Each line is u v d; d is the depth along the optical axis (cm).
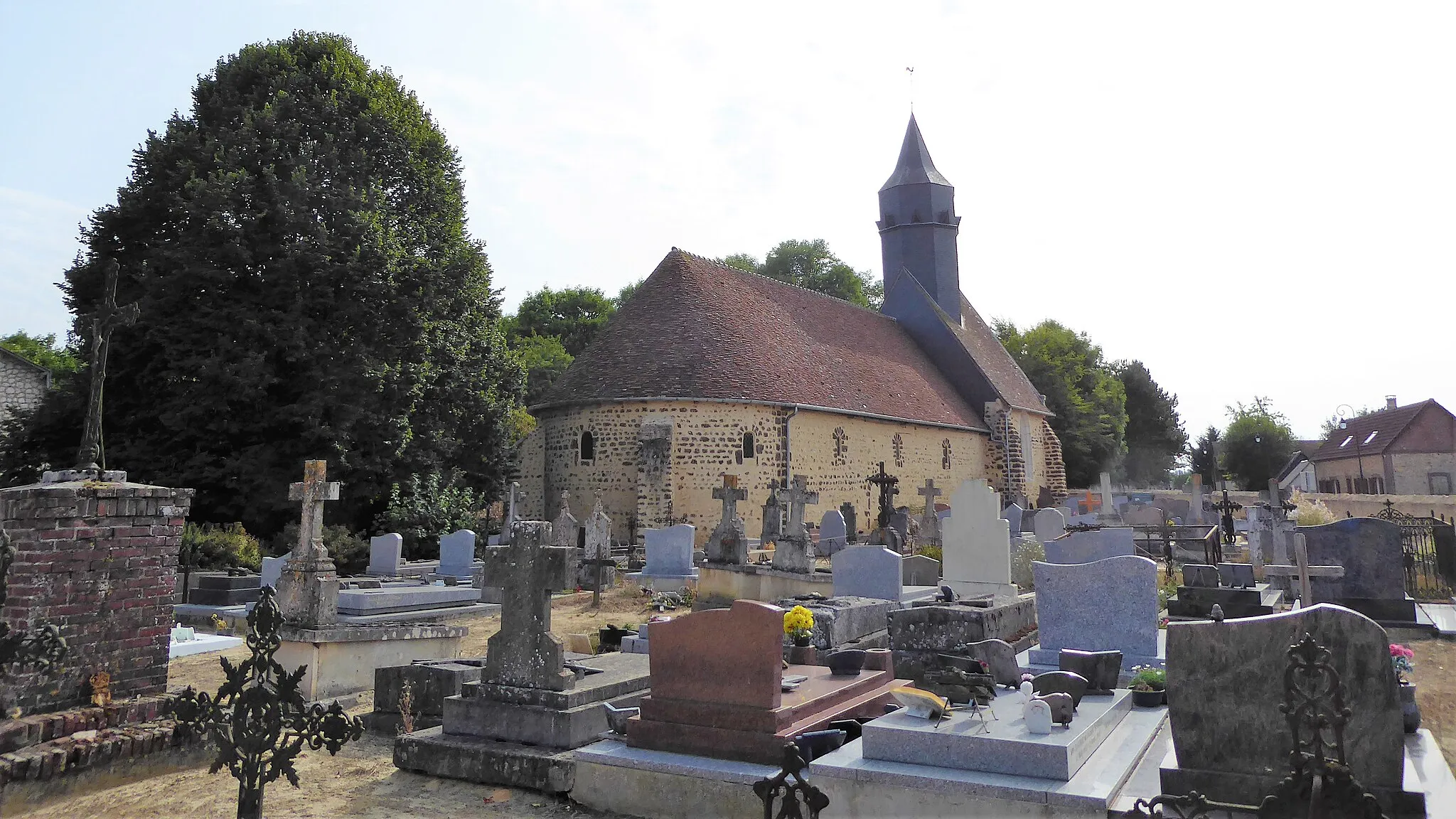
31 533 651
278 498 2219
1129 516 3203
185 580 1648
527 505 2892
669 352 2762
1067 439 5697
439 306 2570
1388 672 459
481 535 2698
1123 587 887
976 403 4134
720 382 2669
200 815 597
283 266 2272
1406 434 4706
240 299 2306
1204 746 503
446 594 1452
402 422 2398
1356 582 1269
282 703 521
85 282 2375
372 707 887
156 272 2292
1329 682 441
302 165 2389
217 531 2055
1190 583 1280
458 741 681
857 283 6372
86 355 2352
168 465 2233
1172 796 461
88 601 678
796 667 812
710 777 576
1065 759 516
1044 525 2208
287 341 2245
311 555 931
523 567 696
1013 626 1006
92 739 644
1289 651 443
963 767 540
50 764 614
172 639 1181
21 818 588
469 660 872
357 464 2327
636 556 2370
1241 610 1148
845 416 3031
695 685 627
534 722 664
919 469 3497
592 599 1705
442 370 2617
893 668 888
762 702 603
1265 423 6391
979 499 1528
